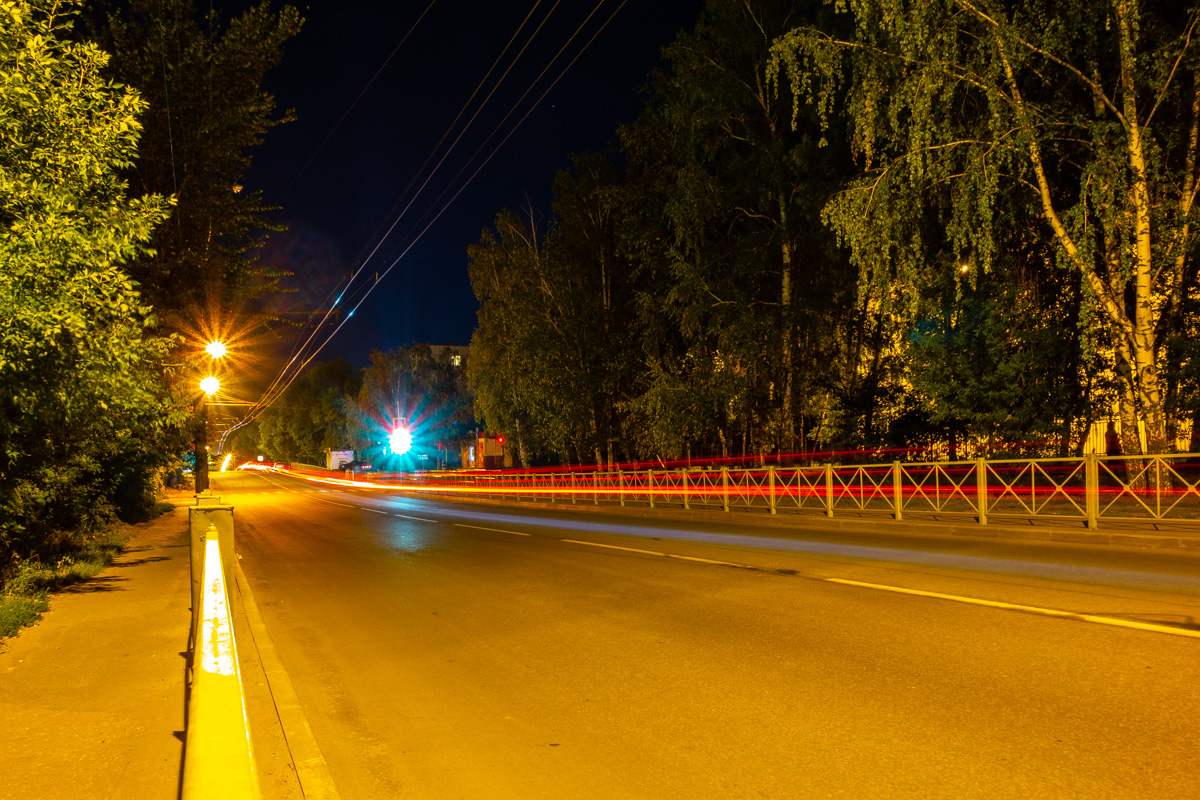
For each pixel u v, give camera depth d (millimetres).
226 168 17000
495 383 35125
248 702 4664
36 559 10273
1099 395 15820
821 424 20406
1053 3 13258
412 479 51938
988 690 4414
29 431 8242
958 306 15703
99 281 7109
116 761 3639
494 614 7398
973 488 16734
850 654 5316
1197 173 13523
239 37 15859
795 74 14758
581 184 29000
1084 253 12477
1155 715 3906
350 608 8125
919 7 12695
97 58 7012
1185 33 12383
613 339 28469
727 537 13094
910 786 3238
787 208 20656
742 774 3463
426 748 4012
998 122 12836
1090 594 6852
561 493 28969
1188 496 12461
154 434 13930
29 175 6422
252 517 24781
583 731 4145
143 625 6910
